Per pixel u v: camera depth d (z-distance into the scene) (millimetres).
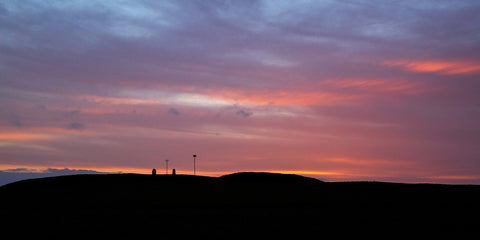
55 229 28812
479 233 27516
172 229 28672
